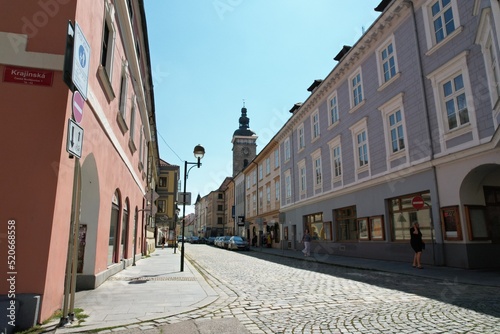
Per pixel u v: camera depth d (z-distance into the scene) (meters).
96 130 8.16
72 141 5.11
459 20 13.34
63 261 6.12
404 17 16.55
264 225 41.75
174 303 7.10
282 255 24.86
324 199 24.75
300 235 29.44
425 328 5.07
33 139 5.65
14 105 5.70
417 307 6.55
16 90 5.75
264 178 42.44
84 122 7.06
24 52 5.88
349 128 21.42
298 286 9.57
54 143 5.70
